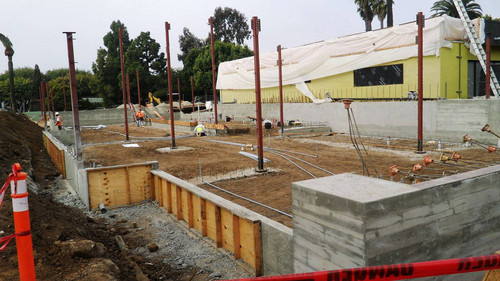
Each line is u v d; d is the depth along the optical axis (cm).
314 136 2920
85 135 3734
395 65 3055
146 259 891
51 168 2070
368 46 3219
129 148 2547
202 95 7650
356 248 526
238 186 1412
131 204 1334
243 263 830
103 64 7556
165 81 7712
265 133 3191
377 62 3155
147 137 3309
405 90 2988
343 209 540
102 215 1236
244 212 825
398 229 546
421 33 1936
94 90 8294
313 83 3891
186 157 2127
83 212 1256
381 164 1716
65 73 11794
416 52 2831
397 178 1411
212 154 2195
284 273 705
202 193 999
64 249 706
